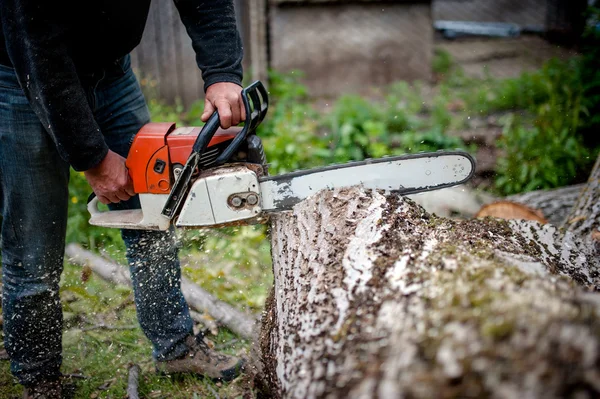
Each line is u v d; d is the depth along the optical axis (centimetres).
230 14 184
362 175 169
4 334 192
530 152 421
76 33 163
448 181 170
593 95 464
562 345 90
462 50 848
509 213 274
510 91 579
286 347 145
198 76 587
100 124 196
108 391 208
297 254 159
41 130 171
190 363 211
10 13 148
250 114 163
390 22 679
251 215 168
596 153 432
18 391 210
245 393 194
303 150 445
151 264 201
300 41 654
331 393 108
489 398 89
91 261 305
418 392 94
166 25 564
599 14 489
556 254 176
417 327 105
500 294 104
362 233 147
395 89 643
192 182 169
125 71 201
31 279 184
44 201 177
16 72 156
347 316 124
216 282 290
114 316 258
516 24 980
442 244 139
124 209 200
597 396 84
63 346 236
